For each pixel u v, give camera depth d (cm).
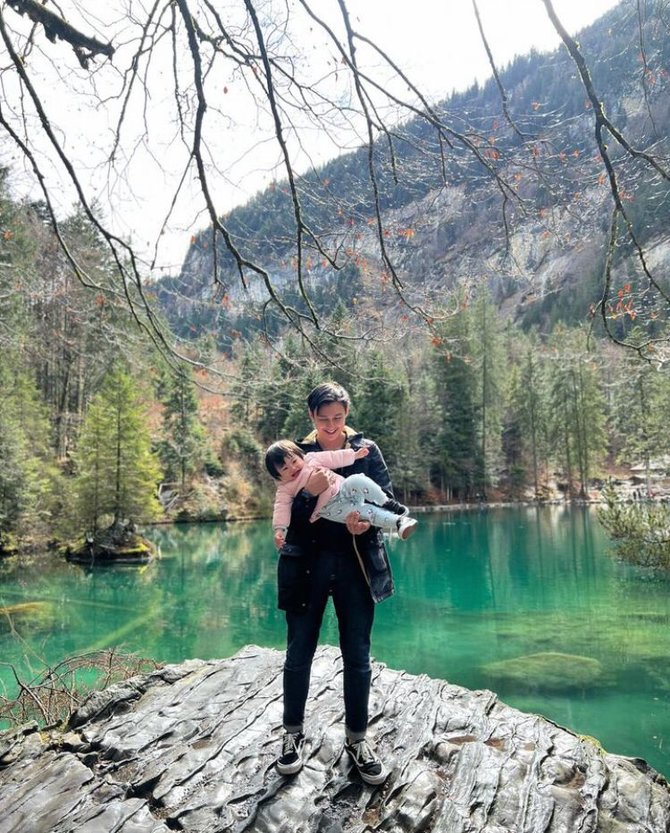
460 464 4262
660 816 238
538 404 4859
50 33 339
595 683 877
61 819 232
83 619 1371
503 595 1527
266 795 240
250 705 316
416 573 1864
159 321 383
